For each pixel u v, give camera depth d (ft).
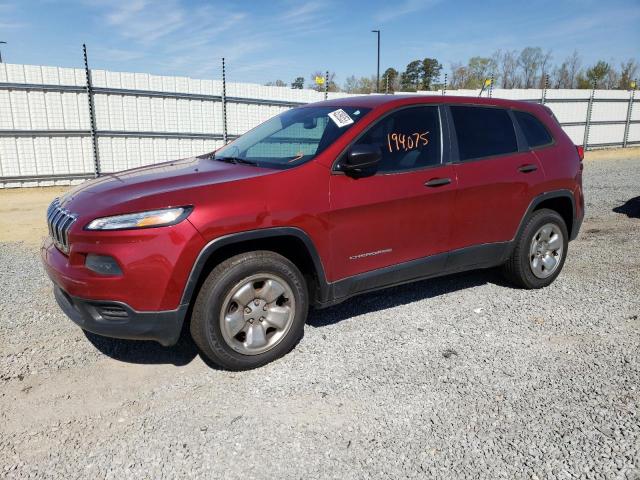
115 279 9.90
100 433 9.11
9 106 38.01
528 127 15.83
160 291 10.05
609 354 11.96
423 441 8.85
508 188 14.69
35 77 38.45
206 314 10.50
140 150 43.78
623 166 57.52
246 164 12.56
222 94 46.52
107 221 9.98
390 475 8.05
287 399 10.12
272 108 50.03
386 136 12.76
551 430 9.12
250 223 10.62
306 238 11.35
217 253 10.96
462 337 12.88
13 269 18.86
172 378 10.96
